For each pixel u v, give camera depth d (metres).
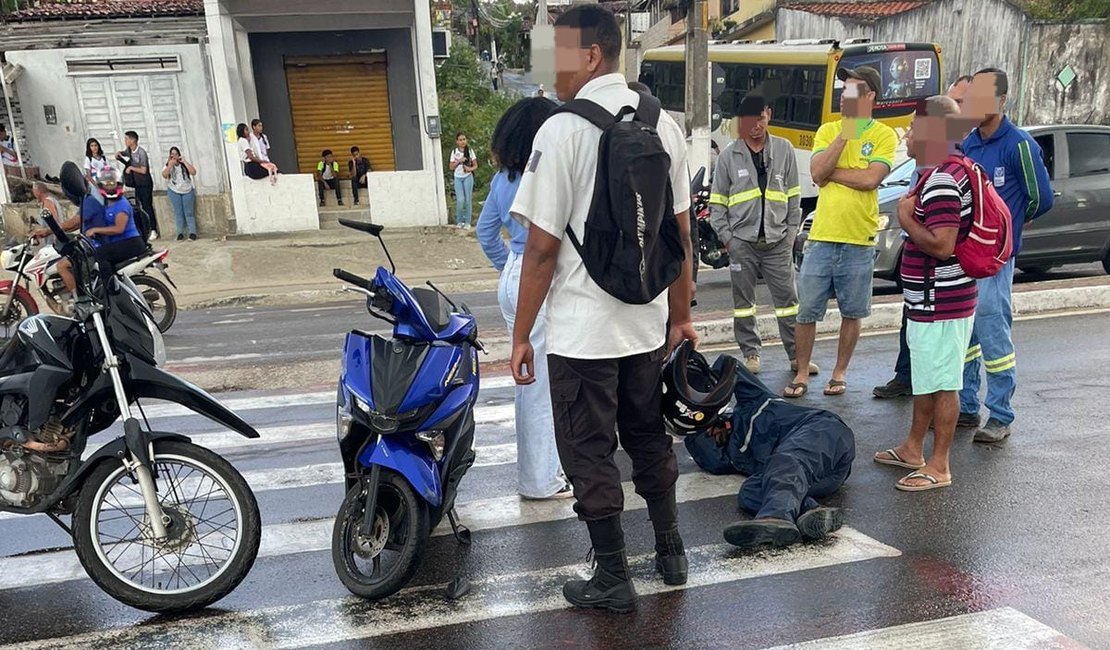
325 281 13.20
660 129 3.15
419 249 14.81
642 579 3.58
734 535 3.68
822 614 3.26
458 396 3.64
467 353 3.77
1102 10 19.48
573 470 3.22
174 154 15.23
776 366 6.70
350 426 3.50
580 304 3.09
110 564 3.39
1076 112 20.09
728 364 3.55
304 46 17.33
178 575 3.67
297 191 15.76
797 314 5.94
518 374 3.15
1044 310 8.27
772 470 4.02
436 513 3.57
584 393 3.13
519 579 3.63
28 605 3.54
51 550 4.06
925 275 4.19
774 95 15.73
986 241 4.04
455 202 18.47
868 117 5.36
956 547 3.75
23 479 3.43
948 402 4.30
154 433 3.44
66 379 3.38
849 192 5.51
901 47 14.65
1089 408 5.50
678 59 20.44
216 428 5.84
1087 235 9.73
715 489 4.52
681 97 20.38
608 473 3.22
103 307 3.38
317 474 4.93
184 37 15.95
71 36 15.80
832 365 6.67
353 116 17.92
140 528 3.49
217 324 10.21
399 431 3.43
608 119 3.02
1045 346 6.97
